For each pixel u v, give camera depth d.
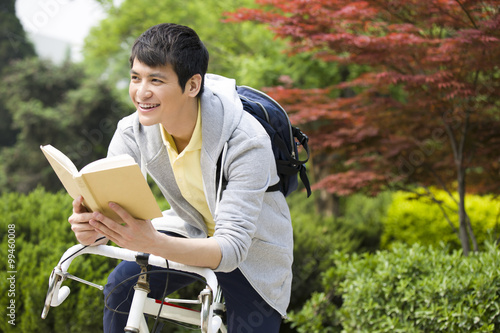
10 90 11.51
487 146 4.12
